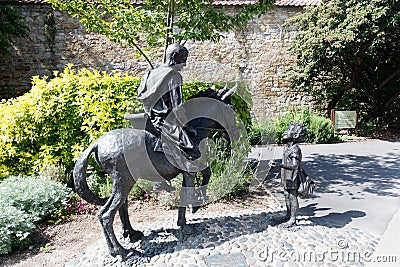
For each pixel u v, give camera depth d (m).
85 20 6.60
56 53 14.32
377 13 11.45
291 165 4.37
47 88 6.60
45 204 5.29
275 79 15.84
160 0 6.64
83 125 6.70
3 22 12.21
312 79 14.25
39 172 6.29
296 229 4.38
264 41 15.56
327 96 14.76
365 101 14.93
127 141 3.56
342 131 14.27
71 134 6.67
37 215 5.07
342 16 12.53
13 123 6.37
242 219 4.64
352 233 4.49
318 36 12.50
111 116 6.55
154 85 3.55
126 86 6.74
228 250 3.80
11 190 5.16
